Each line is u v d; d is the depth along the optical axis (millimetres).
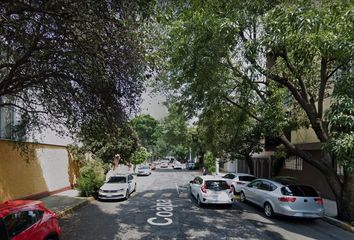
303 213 13211
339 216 13633
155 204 18062
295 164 24547
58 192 22016
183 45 12539
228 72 14719
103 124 11383
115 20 7938
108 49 8516
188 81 14633
